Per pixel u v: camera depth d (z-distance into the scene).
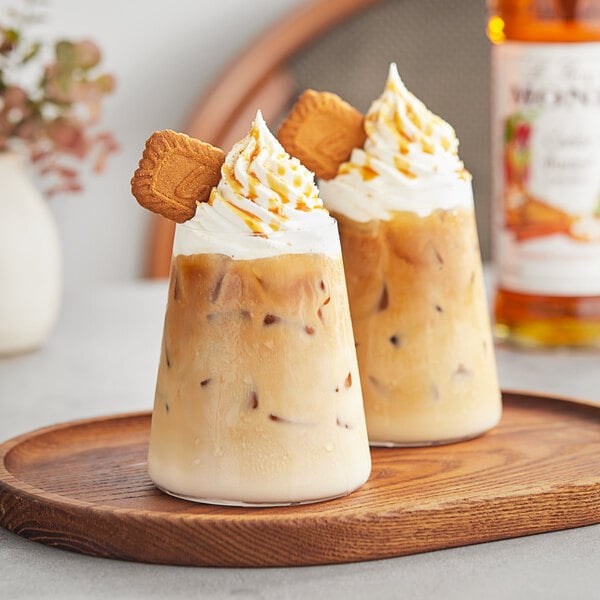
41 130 1.40
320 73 1.96
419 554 0.97
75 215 2.08
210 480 0.98
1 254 1.36
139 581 0.94
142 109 2.09
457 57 2.00
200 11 2.08
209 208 0.98
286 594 0.92
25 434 1.10
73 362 1.36
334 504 0.98
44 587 0.93
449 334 1.08
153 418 1.01
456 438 1.08
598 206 1.35
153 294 1.66
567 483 0.99
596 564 0.95
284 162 0.99
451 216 1.08
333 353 0.99
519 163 1.35
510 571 0.94
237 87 1.92
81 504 0.97
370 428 1.08
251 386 0.98
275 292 0.98
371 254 1.07
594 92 1.33
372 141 1.07
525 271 1.37
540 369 1.32
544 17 1.33
